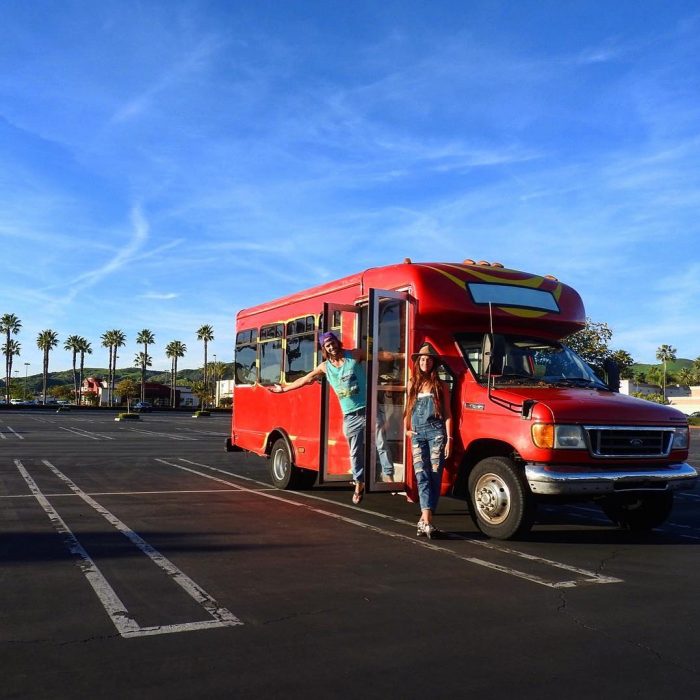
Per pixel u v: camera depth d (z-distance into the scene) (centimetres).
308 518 850
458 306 777
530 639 436
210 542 706
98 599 509
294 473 1072
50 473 1333
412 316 780
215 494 1057
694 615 487
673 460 718
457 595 527
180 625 454
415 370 720
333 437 926
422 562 627
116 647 415
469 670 386
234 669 384
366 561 630
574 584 562
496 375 722
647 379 11431
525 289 826
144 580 561
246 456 1789
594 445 675
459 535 749
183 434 2972
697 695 358
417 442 716
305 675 377
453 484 768
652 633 449
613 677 379
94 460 1633
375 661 397
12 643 421
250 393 1216
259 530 771
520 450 678
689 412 9219
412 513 891
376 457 775
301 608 492
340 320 925
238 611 484
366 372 805
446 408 710
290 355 1070
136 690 357
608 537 763
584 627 459
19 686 361
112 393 11431
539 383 752
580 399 693
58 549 668
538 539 739
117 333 11525
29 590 530
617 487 675
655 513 765
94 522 809
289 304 1077
